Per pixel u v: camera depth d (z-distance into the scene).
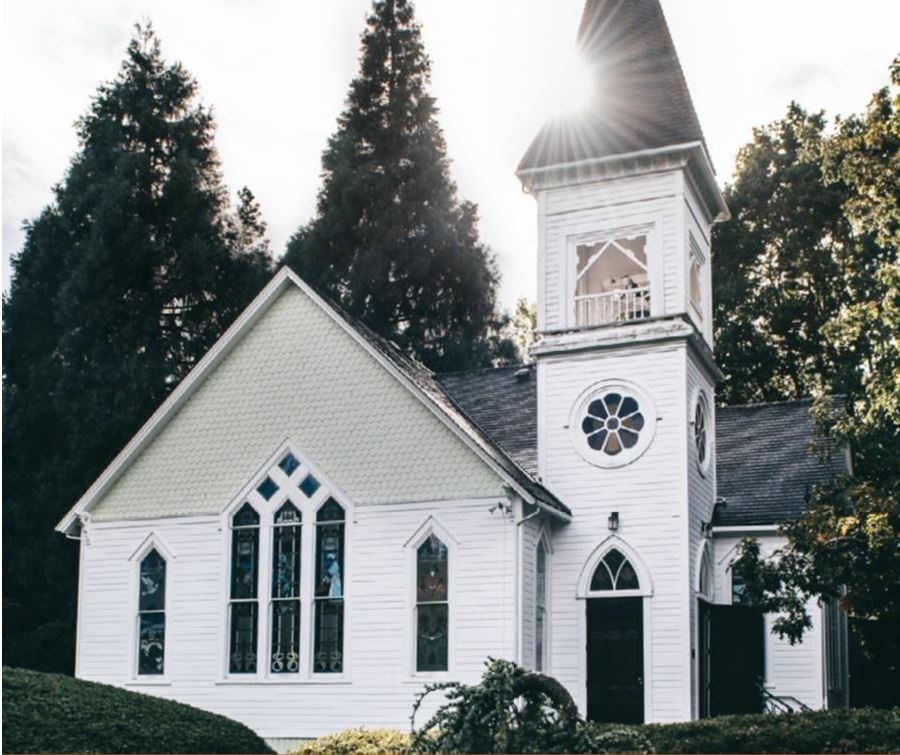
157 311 45.75
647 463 24.53
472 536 23.41
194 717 18.72
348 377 25.17
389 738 19.09
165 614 25.64
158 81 49.06
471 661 22.92
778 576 22.48
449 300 51.00
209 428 26.17
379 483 24.38
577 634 24.25
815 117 46.56
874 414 22.44
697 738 18.70
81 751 16.36
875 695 36.94
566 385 25.66
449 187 53.09
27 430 43.50
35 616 42.06
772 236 46.09
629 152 25.47
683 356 24.66
